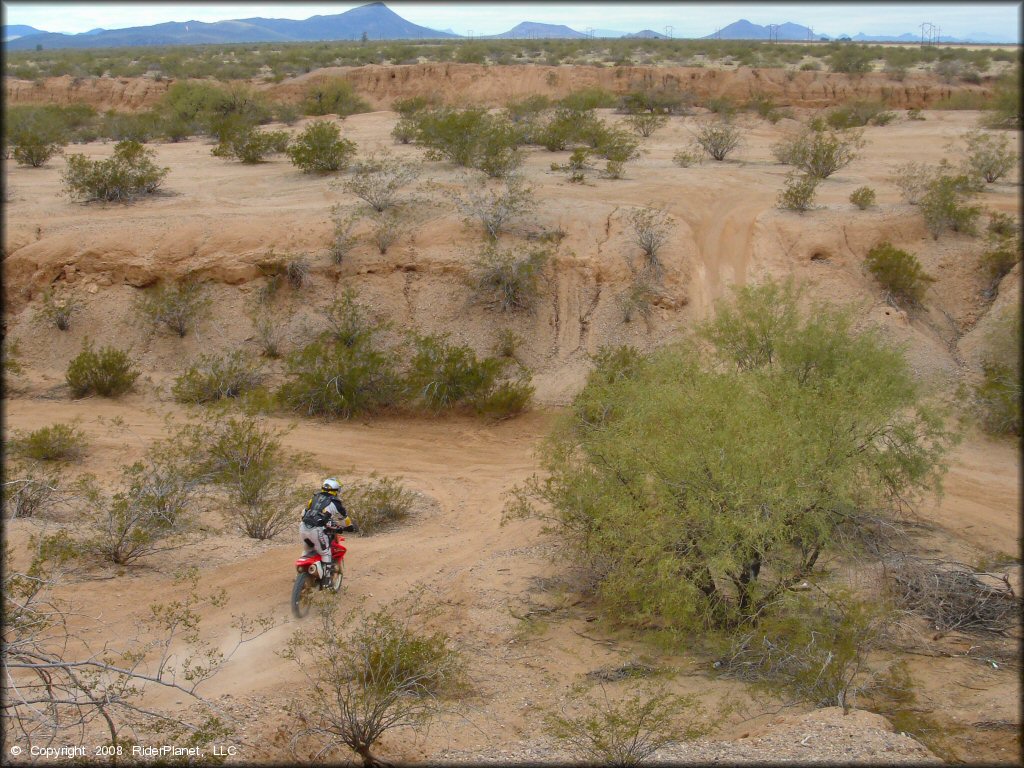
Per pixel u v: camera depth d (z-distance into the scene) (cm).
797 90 6084
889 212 2483
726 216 2547
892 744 642
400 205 2462
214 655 788
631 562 944
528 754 649
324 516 926
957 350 2111
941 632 973
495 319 2169
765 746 645
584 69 6400
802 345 1437
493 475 1600
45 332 2167
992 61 7112
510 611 980
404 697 743
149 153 3077
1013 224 2425
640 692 787
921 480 1208
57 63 7850
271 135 3350
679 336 2108
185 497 1188
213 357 2092
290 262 2211
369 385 1945
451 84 6444
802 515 938
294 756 613
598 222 2416
